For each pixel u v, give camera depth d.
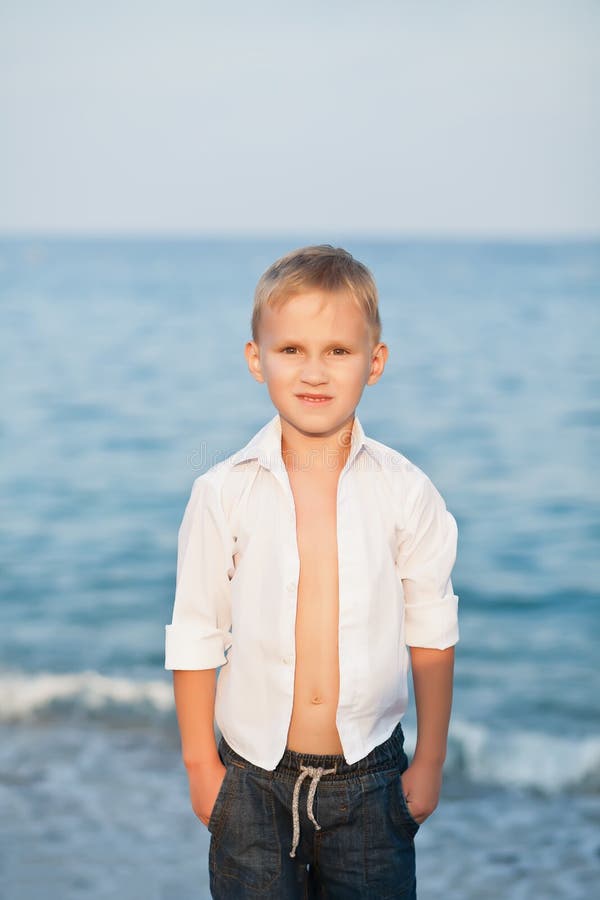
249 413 19.34
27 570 10.88
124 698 6.61
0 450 16.61
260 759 1.94
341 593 1.93
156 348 27.66
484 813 4.95
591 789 5.30
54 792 4.95
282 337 1.94
